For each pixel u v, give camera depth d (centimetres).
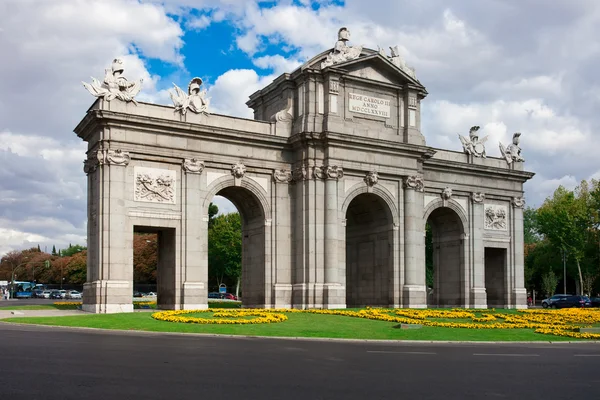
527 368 2292
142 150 5381
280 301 5866
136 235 15638
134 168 5372
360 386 1806
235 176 5806
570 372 2205
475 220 7281
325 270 5822
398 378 1973
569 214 11138
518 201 7631
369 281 6569
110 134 5253
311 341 3366
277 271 5906
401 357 2588
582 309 6581
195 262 5522
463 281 7169
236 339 3359
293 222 6038
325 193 5900
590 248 11288
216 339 3306
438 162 7000
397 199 6319
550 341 3662
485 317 5025
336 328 4003
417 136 6391
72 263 17488
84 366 2050
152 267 14650
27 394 1557
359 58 6097
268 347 2911
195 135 5612
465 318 5031
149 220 5391
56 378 1800
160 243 5794
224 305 7119
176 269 5475
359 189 6084
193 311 4791
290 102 6134
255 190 5922
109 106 5291
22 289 17238
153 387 1698
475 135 7419
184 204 5531
